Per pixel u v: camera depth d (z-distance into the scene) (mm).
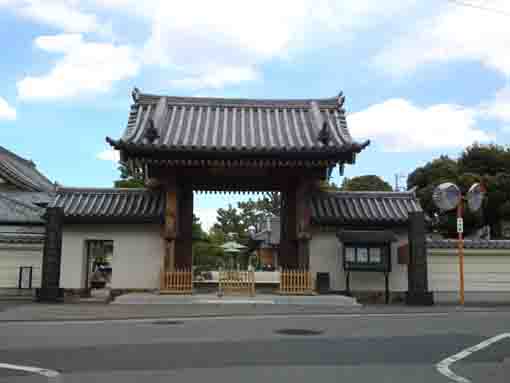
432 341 10672
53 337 10961
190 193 20891
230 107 22062
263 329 12078
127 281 19875
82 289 19906
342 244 19656
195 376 7574
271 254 50406
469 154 48312
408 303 18672
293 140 19625
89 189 20859
